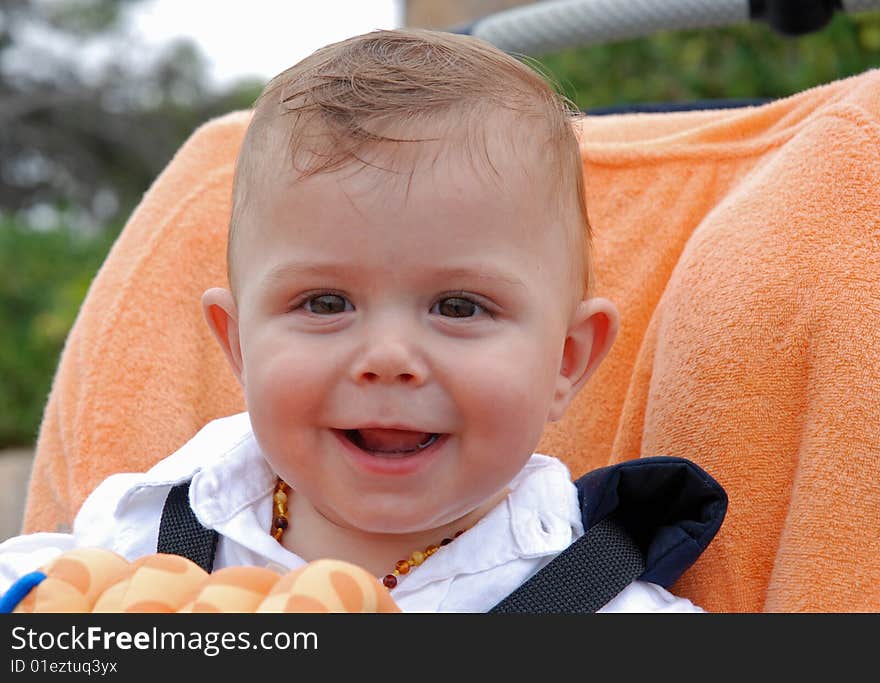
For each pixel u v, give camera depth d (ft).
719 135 5.72
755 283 4.66
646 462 4.54
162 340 5.85
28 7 37.81
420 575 4.59
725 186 5.62
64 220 26.45
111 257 6.15
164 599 3.53
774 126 5.56
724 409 4.61
